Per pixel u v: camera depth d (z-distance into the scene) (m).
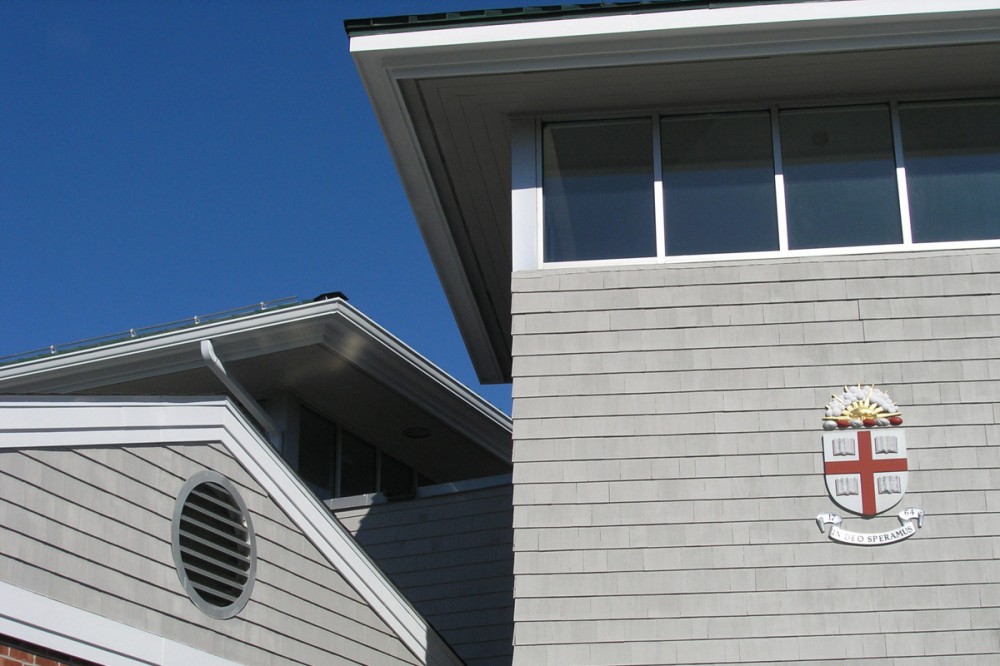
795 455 9.42
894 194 10.13
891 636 8.91
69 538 7.73
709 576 9.17
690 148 10.46
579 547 9.34
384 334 13.93
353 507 15.16
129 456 8.40
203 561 8.90
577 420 9.68
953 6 9.53
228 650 8.81
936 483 9.26
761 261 9.95
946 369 9.55
